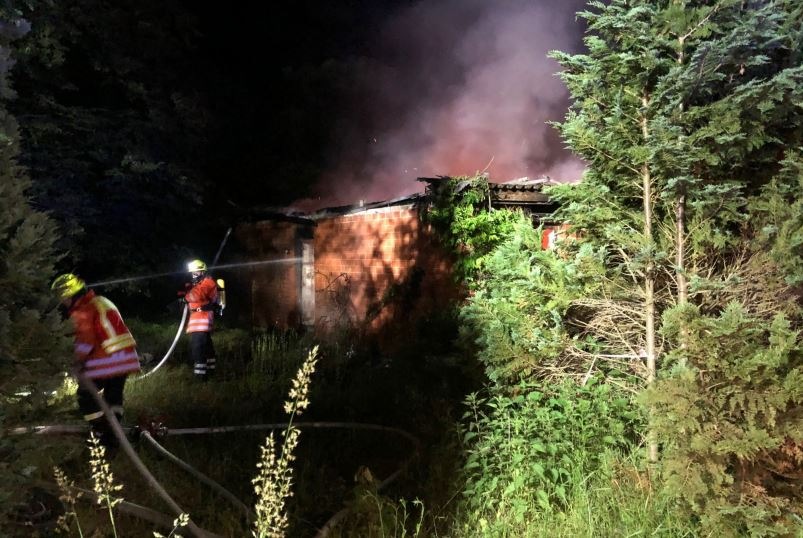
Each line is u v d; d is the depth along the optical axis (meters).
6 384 2.99
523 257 4.94
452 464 4.77
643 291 4.69
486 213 9.32
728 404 3.74
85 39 13.45
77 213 12.77
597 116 4.64
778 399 3.52
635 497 3.94
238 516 4.30
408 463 5.09
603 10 4.52
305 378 3.60
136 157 13.12
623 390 4.84
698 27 4.23
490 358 4.84
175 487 4.75
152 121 14.00
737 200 4.20
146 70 14.33
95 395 4.82
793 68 4.07
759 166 4.45
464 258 9.41
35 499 3.98
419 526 3.85
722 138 4.01
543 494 3.94
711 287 4.21
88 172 13.06
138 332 12.95
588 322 5.04
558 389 4.84
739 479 3.73
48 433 4.68
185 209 14.82
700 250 4.36
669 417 3.61
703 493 3.55
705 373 3.83
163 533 3.96
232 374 9.05
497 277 5.15
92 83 14.11
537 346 4.75
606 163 4.62
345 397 7.57
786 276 4.05
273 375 9.08
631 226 4.74
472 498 4.12
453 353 6.39
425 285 10.20
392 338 10.71
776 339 3.56
